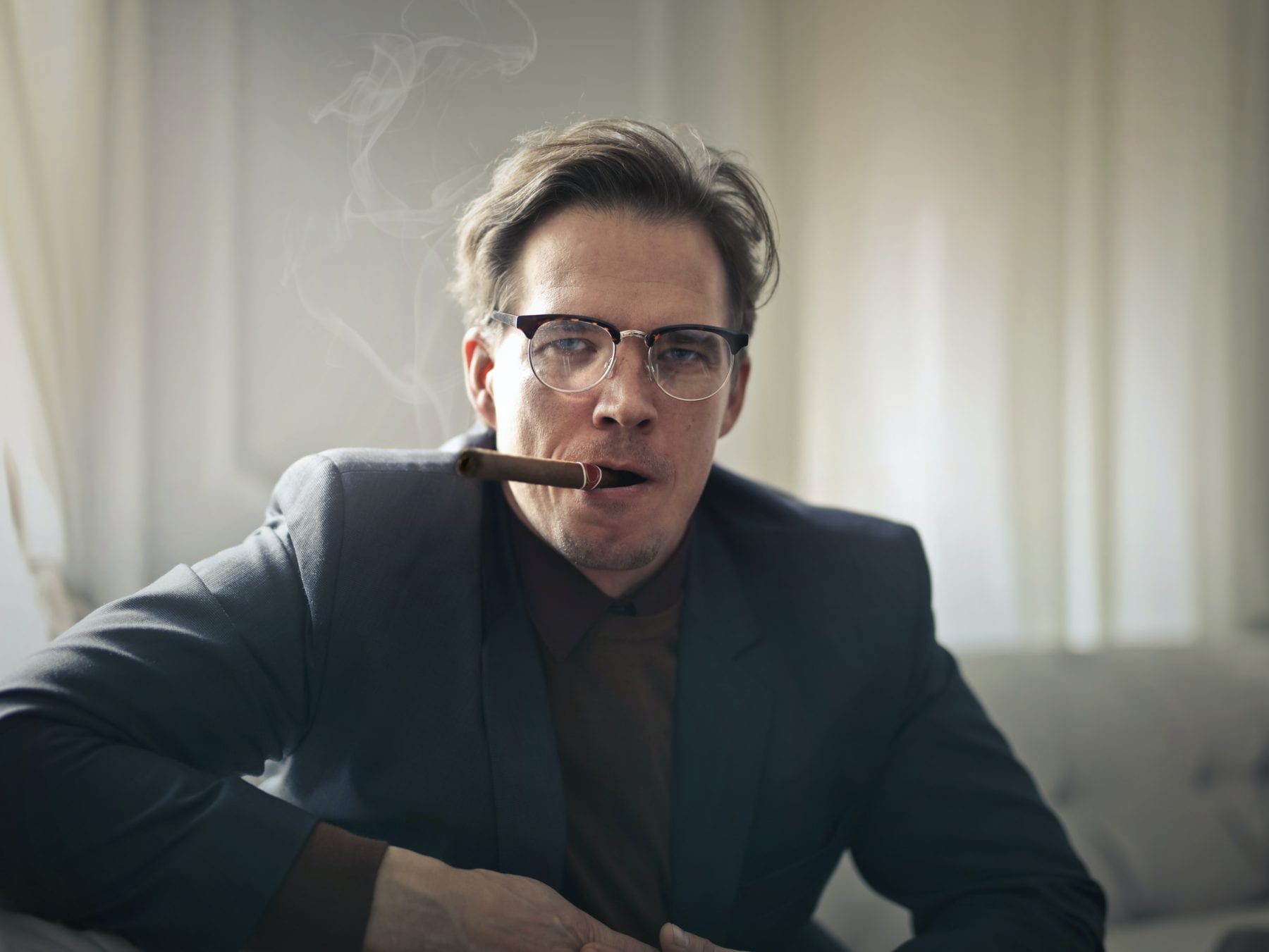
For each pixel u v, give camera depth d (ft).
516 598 2.97
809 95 5.96
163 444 4.61
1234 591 6.75
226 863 2.26
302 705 2.72
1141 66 6.63
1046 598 6.09
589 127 2.99
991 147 6.24
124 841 2.24
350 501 2.86
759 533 3.50
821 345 5.96
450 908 2.32
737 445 5.86
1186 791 5.81
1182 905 5.59
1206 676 6.15
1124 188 6.59
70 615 4.05
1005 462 6.12
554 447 2.70
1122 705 5.92
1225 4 6.87
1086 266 6.43
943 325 6.10
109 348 4.42
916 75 6.12
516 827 2.68
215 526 4.67
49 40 4.31
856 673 3.26
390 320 5.07
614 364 2.69
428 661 2.77
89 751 2.30
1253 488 6.84
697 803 2.89
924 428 6.05
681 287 2.79
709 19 5.79
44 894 2.25
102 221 4.43
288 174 4.90
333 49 4.99
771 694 3.11
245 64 4.83
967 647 5.98
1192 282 6.73
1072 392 6.42
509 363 2.83
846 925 5.29
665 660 3.09
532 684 2.85
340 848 2.37
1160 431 6.67
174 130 4.66
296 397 4.89
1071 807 5.74
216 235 4.73
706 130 5.77
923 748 3.44
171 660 2.50
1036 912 3.02
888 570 3.50
